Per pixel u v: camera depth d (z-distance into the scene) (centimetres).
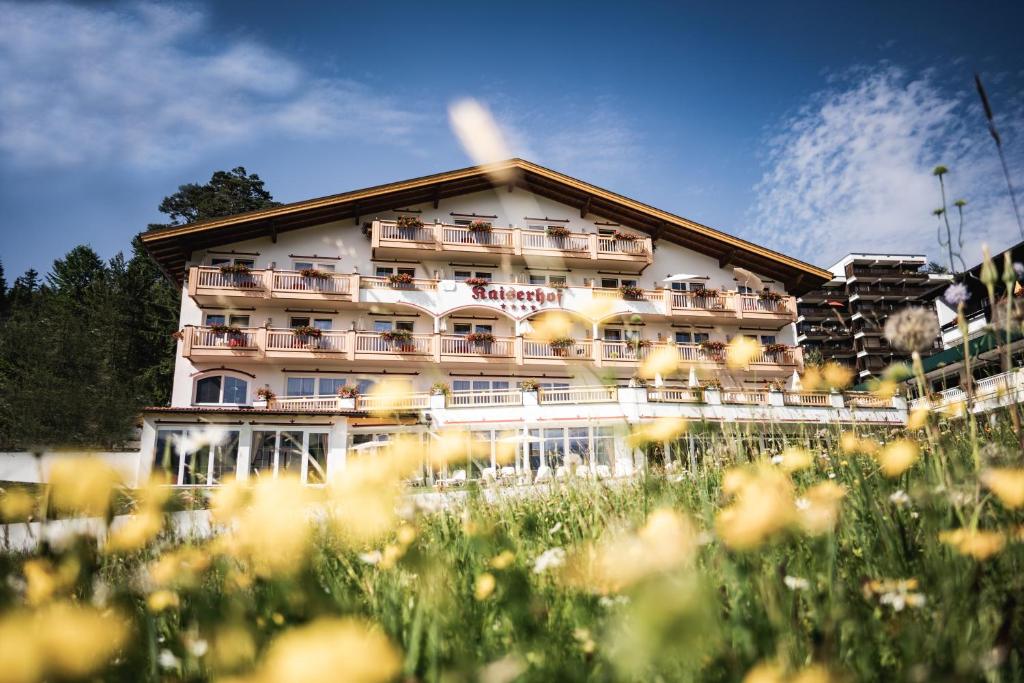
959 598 126
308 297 2369
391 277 2452
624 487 288
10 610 117
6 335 3080
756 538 127
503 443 339
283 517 149
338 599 147
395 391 1927
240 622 121
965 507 161
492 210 2783
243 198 4422
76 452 165
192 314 2377
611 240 2738
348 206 2556
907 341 181
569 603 152
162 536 189
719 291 2706
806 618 128
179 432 1627
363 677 75
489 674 104
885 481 206
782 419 288
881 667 120
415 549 170
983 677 110
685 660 108
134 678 124
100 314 3556
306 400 2181
